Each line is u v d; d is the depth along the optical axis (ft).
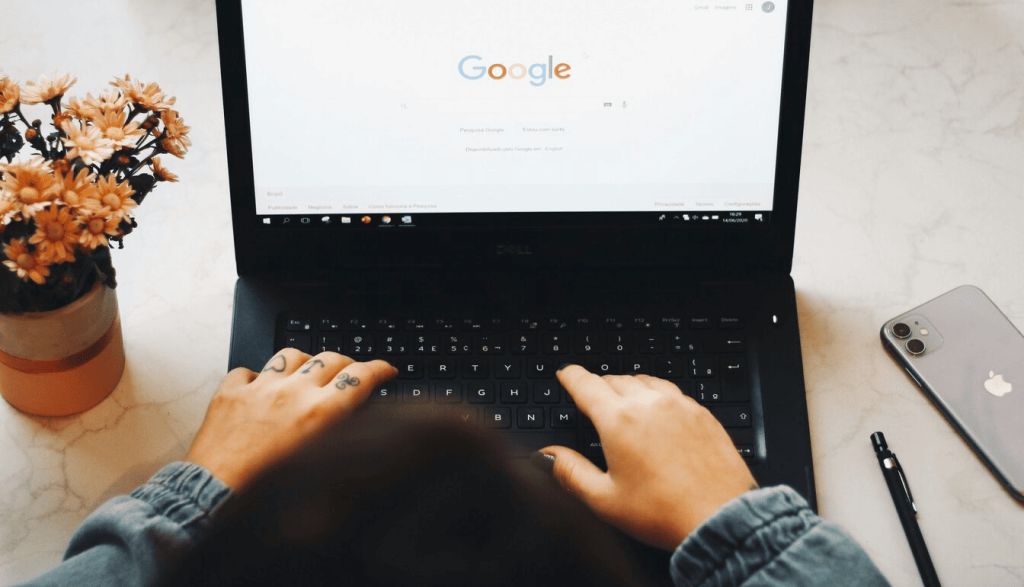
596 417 1.98
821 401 2.36
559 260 2.41
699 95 2.29
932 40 3.09
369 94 2.27
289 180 2.31
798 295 2.57
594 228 2.38
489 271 2.43
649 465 1.84
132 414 2.28
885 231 2.70
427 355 2.30
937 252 2.66
